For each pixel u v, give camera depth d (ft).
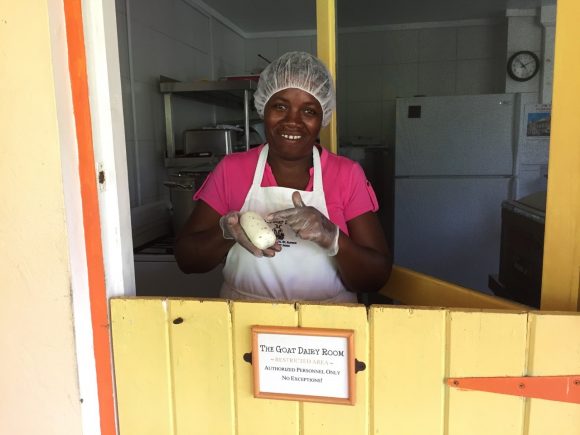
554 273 2.48
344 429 2.53
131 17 7.93
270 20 12.98
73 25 2.38
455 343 2.35
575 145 2.35
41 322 2.55
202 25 11.30
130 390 2.75
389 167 12.73
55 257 2.47
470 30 14.08
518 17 12.88
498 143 9.80
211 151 9.01
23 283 2.52
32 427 2.69
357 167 3.44
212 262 3.37
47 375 2.61
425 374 2.41
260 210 3.38
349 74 14.79
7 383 2.65
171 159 8.66
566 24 2.28
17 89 2.34
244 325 2.54
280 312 2.49
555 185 2.42
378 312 2.39
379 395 2.47
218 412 2.67
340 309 2.42
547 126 9.50
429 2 12.03
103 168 2.60
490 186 9.93
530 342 2.28
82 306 2.60
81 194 2.53
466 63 14.25
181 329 2.62
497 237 10.05
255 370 2.54
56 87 2.34
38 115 2.35
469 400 2.38
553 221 2.45
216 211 3.47
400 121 10.10
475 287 10.25
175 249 3.48
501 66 14.02
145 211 7.35
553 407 2.30
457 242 10.22
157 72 8.94
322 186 3.33
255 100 3.62
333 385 2.48
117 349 2.71
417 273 3.34
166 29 9.34
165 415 2.74
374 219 3.38
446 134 9.96
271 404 2.59
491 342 2.31
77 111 2.45
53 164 2.38
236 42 13.82
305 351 2.47
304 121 3.25
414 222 10.32
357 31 14.61
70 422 2.65
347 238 2.97
